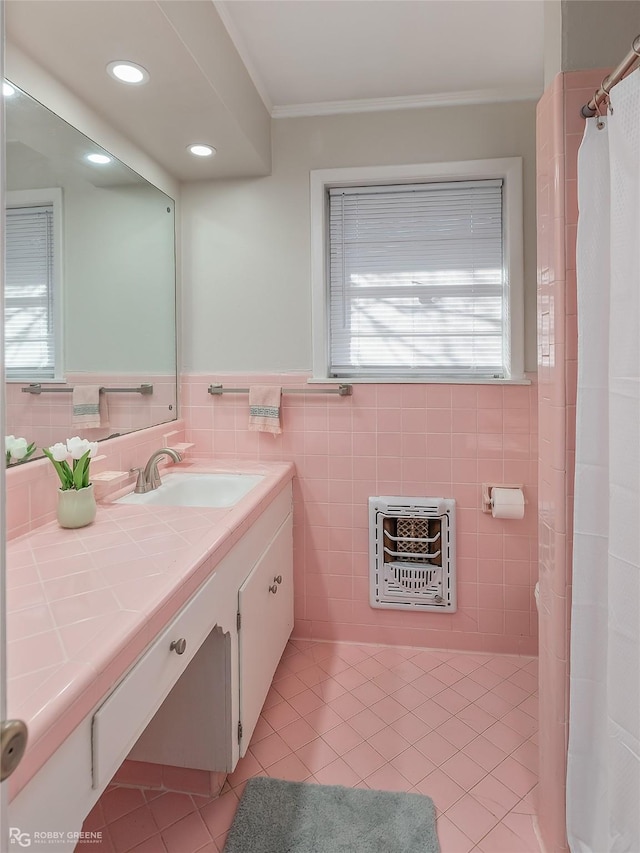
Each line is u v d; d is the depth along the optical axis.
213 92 1.67
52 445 1.52
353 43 1.90
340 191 2.44
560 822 1.30
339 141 2.35
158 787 1.58
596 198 1.13
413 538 2.37
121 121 1.87
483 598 2.36
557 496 1.29
